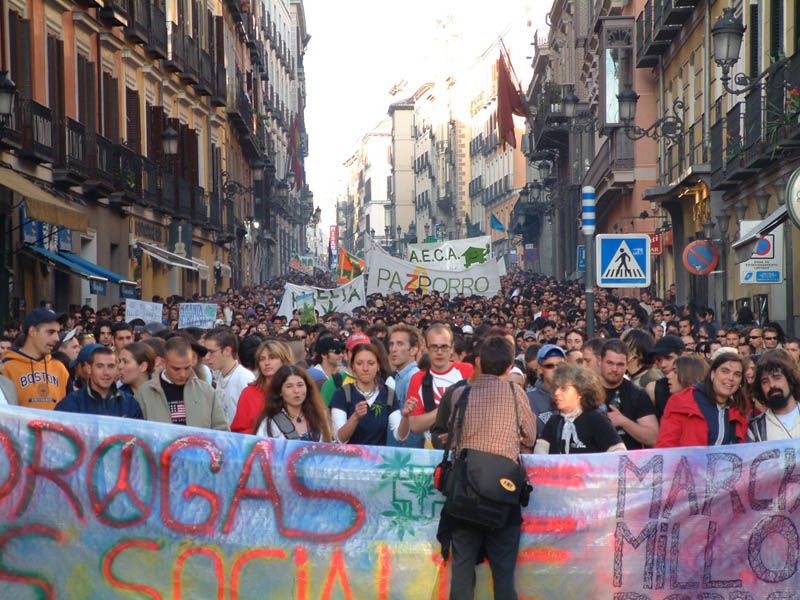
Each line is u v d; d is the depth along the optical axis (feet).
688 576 23.44
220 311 85.51
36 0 80.94
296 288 91.30
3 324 74.02
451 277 108.58
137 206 108.78
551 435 24.84
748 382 27.20
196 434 23.03
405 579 23.22
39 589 22.57
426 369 30.78
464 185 363.35
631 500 23.38
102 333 48.24
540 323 63.57
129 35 104.63
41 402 31.96
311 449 23.25
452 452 21.94
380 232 577.84
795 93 60.18
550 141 190.19
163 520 22.85
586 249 48.42
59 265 85.30
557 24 208.44
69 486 22.65
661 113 119.14
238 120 172.45
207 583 22.98
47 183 83.15
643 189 130.00
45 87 82.53
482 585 23.07
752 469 23.49
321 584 23.20
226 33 166.50
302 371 26.96
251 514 23.11
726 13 61.31
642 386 32.14
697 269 74.84
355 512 23.27
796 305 69.72
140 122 110.22
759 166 73.00
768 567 23.44
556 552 23.32
